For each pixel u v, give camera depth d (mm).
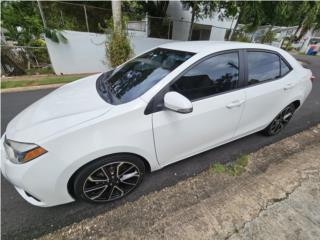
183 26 12516
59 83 6641
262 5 10461
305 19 17984
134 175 1999
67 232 1731
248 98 2371
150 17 10688
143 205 1985
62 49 8258
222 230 1724
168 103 1661
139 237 1681
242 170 2484
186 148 2186
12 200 2039
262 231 1715
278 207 1952
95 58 9078
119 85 2146
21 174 1526
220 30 15891
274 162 2656
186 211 1915
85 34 8453
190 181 2303
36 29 10234
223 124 2312
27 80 6828
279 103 2842
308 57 19531
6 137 1758
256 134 3354
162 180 2311
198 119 2037
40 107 2006
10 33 10523
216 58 2139
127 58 7191
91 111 1707
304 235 1690
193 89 1989
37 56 9023
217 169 2482
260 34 17031
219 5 10078
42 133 1548
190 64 1968
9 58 8125
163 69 2049
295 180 2309
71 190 1760
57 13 8094
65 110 1819
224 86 2197
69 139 1526
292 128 3629
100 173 1785
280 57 2744
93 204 1970
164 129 1869
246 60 2371
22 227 1772
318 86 6906
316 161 2668
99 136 1598
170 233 1704
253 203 2000
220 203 2002
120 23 6879
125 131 1682
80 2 9750
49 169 1526
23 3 10656
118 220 1832
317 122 3934
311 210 1930
